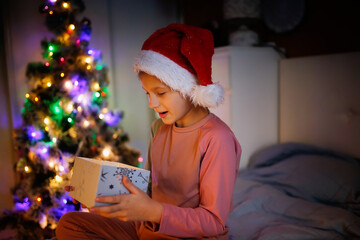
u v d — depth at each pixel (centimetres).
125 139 242
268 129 243
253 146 234
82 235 99
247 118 227
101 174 80
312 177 181
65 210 173
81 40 199
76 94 192
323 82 216
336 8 215
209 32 101
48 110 181
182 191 100
